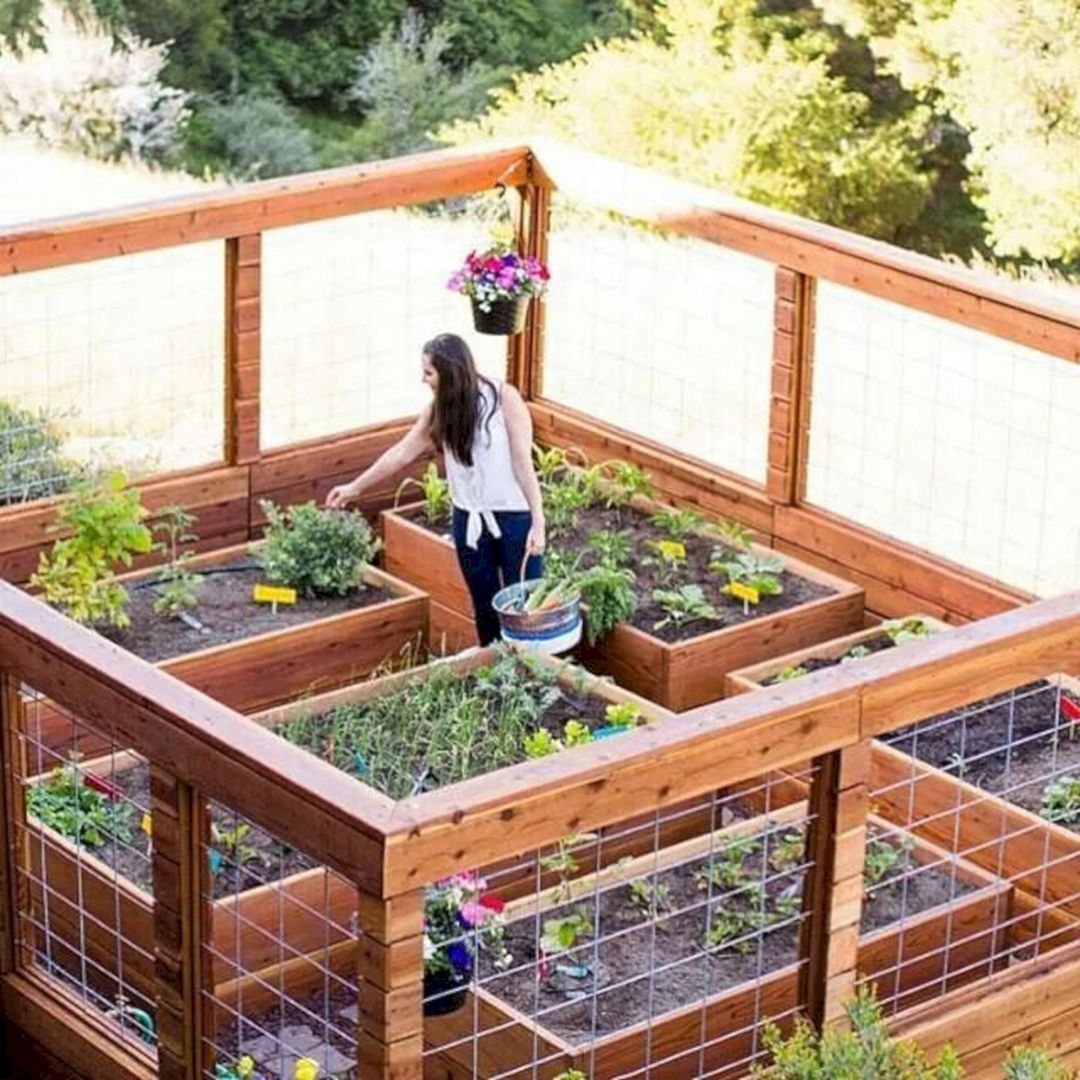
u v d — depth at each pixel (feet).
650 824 21.62
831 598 28.76
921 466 38.40
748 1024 20.20
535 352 32.32
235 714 17.22
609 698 26.16
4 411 31.71
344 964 21.72
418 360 41.68
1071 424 39.52
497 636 27.84
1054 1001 20.51
